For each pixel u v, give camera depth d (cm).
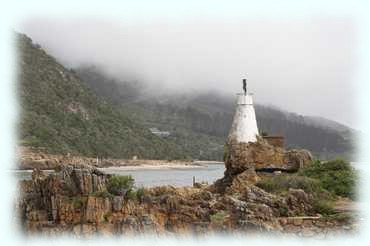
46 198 6750
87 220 6284
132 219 6175
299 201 6794
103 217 6328
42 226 6419
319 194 7344
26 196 6938
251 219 6300
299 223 6288
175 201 6662
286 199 6781
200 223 6350
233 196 6950
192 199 6938
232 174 8500
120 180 6725
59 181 6738
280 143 8875
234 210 6475
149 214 6419
